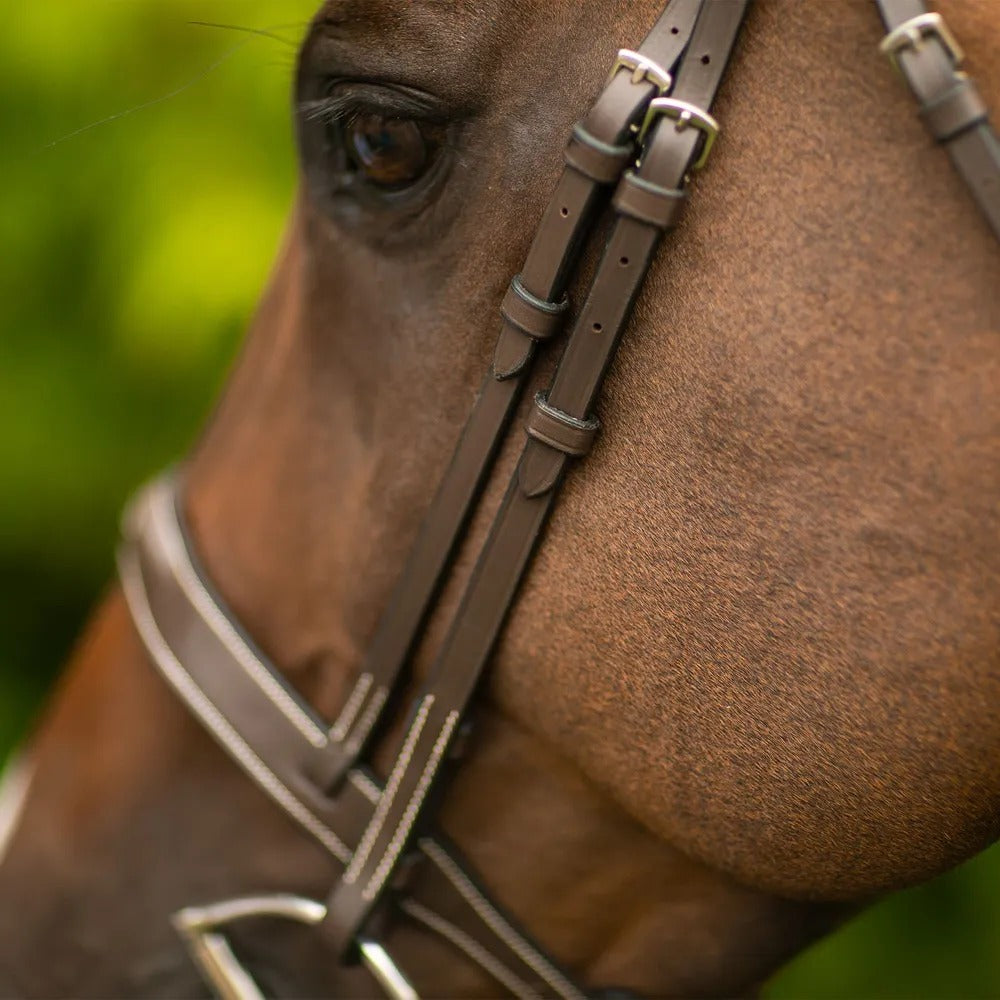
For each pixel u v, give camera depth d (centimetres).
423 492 152
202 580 180
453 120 139
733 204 127
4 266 420
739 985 167
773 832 139
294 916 175
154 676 186
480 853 166
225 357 402
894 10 119
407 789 158
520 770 161
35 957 196
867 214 121
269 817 177
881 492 123
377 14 137
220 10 368
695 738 139
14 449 434
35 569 482
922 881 139
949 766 127
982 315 117
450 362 146
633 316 132
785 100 125
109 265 388
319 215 156
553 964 168
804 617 129
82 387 434
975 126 115
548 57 133
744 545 130
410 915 169
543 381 139
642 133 128
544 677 148
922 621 124
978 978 425
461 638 149
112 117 149
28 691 475
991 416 118
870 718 128
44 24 374
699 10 126
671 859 160
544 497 139
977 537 120
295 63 151
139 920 187
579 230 130
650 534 135
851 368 123
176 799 183
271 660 174
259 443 177
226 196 371
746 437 128
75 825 193
